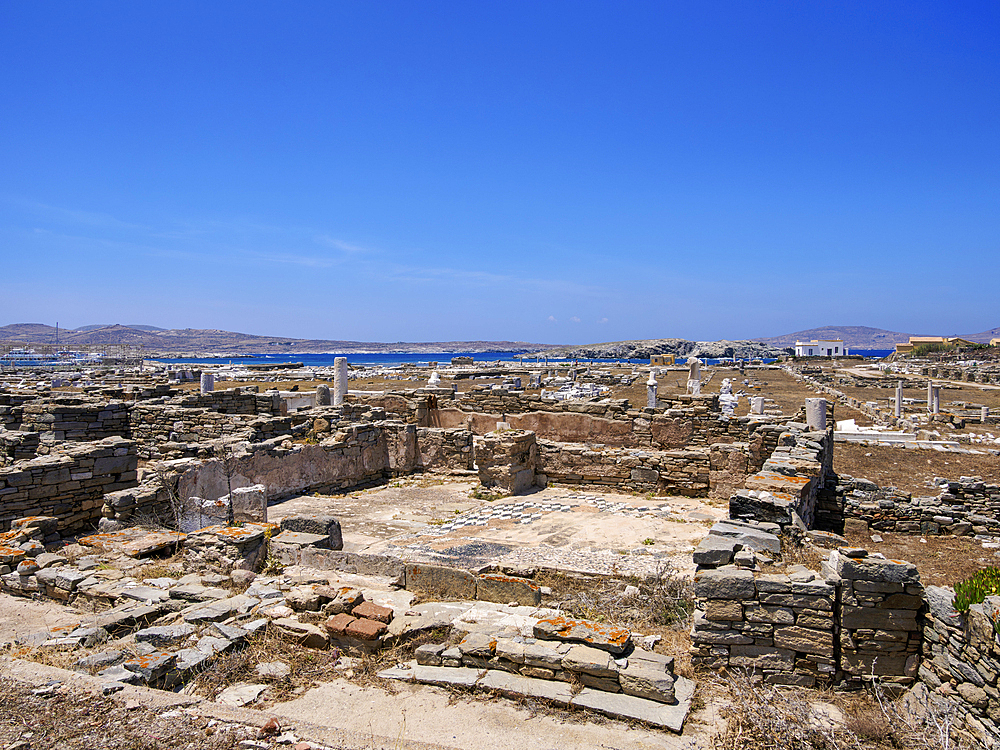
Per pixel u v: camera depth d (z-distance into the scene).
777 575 6.70
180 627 7.14
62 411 21.33
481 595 8.25
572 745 5.31
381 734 5.41
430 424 23.17
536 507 14.38
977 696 5.62
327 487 17.02
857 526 14.75
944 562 12.36
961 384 67.06
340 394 28.77
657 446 18.81
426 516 13.82
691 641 7.04
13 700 5.63
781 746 5.43
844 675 6.45
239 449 15.45
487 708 5.87
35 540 10.94
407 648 6.88
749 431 17.48
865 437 31.53
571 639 6.52
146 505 13.07
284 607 7.73
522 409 23.16
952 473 23.77
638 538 11.62
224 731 5.33
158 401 25.83
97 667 6.43
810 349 174.38
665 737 5.46
